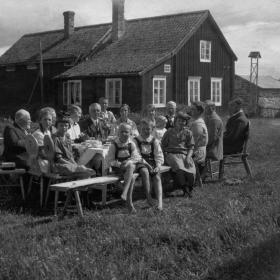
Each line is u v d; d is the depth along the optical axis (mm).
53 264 5340
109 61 34438
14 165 8969
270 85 52969
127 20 38938
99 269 5387
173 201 8883
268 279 5359
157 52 33156
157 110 32219
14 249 5895
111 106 32906
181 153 9453
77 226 6996
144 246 6172
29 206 8633
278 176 11086
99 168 9336
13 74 43594
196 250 6137
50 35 43906
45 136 8594
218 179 11180
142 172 8336
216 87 37719
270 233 6555
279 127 26344
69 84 35875
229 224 6719
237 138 11367
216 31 37281
